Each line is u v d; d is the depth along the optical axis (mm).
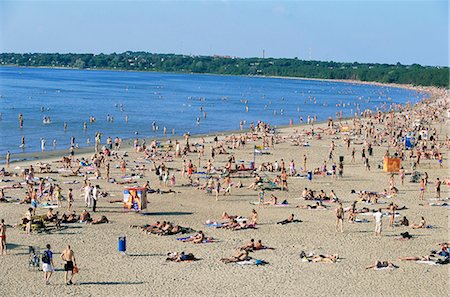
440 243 58656
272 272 49219
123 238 53000
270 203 74375
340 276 48656
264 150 123250
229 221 65125
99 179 87625
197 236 57406
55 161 103750
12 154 114250
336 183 89812
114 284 45719
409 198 80000
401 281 47844
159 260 51594
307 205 73500
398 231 62844
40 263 49156
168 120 188875
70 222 62906
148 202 73875
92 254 52750
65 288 44656
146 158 108812
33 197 69250
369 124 184500
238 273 48750
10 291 43781
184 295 43812
